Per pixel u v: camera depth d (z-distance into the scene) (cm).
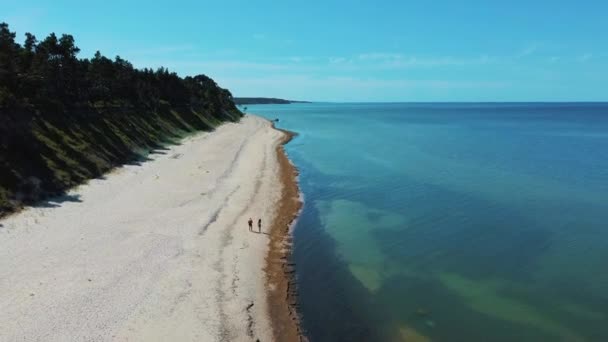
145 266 3147
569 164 7862
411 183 6362
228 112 17888
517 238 4172
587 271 3484
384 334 2650
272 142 10594
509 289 3209
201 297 2820
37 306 2556
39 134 5250
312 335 2603
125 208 4359
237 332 2508
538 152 9394
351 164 7969
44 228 3675
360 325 2736
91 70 8750
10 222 3697
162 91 12612
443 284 3288
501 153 9256
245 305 2805
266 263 3500
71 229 3703
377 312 2892
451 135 13450
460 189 5975
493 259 3719
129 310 2594
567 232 4303
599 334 2645
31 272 2938
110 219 4016
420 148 10150
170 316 2578
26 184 4259
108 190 4906
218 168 6588
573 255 3778
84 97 7662
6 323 2384
